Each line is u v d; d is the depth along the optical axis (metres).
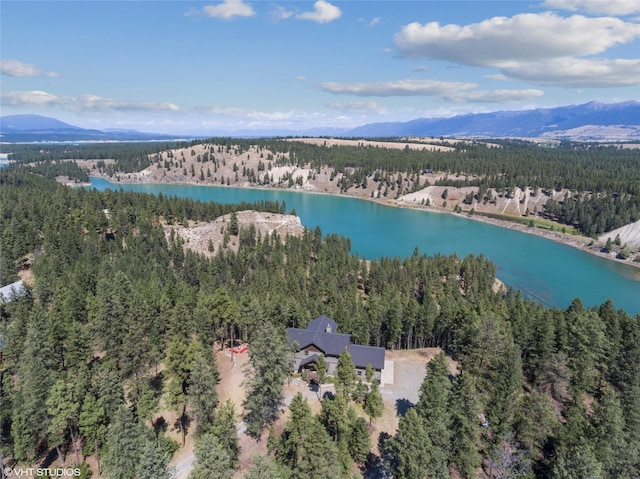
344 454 54.69
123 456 49.31
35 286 104.31
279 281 124.94
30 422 55.69
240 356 88.00
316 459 47.88
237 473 55.62
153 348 75.38
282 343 70.44
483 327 76.94
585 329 77.56
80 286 103.19
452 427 55.38
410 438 49.94
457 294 135.12
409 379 80.75
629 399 65.25
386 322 96.31
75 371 65.88
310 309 107.00
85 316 92.62
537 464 57.06
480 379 72.81
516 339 84.81
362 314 98.69
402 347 101.81
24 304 91.62
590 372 76.75
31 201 178.62
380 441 62.75
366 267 152.25
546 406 58.16
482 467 58.75
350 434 57.72
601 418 57.38
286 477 49.84
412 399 73.88
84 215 162.50
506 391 60.81
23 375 62.69
